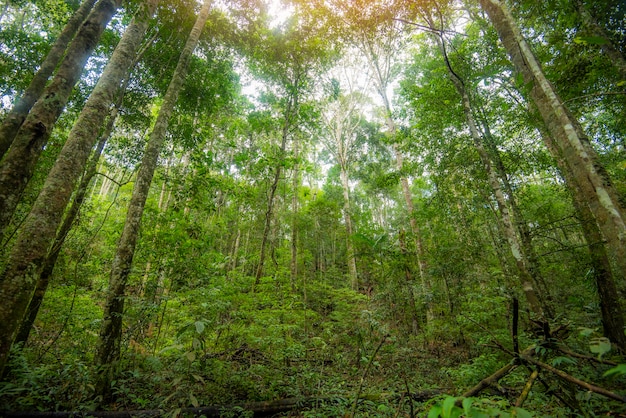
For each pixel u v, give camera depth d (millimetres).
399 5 7445
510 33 5289
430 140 9625
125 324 5406
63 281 7434
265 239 9914
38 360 4820
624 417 1562
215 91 10641
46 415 3562
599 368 3066
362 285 14820
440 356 8039
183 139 9797
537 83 4781
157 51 9352
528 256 7680
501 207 6523
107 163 9445
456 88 7902
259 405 4559
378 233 12180
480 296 8086
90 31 3961
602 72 5703
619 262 3383
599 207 3734
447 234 10695
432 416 1203
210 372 4938
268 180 11250
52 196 3324
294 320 7785
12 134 3631
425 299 9562
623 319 6746
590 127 8555
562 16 5465
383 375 6535
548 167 8898
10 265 2916
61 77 3600
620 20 5230
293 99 12070
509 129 8742
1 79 7043
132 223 5410
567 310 8383
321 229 19031
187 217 7754
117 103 7254
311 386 5434
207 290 6156
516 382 4129
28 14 9281
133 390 4590
